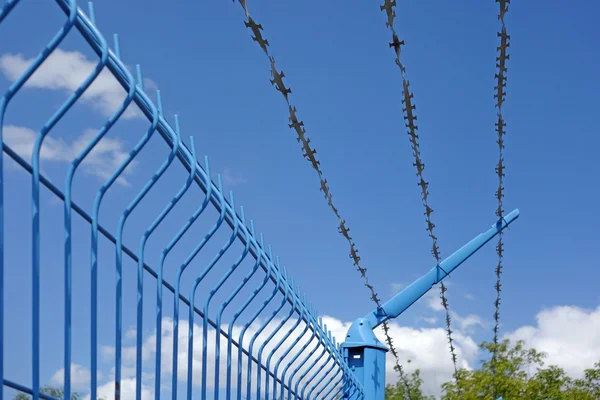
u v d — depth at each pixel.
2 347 2.11
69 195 2.40
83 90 2.43
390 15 5.01
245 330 3.83
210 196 3.14
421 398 35.97
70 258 2.38
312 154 5.55
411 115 6.13
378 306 7.75
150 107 2.75
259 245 3.82
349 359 7.46
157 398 2.85
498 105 6.76
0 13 2.14
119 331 2.63
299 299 4.55
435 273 7.98
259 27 4.25
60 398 2.56
